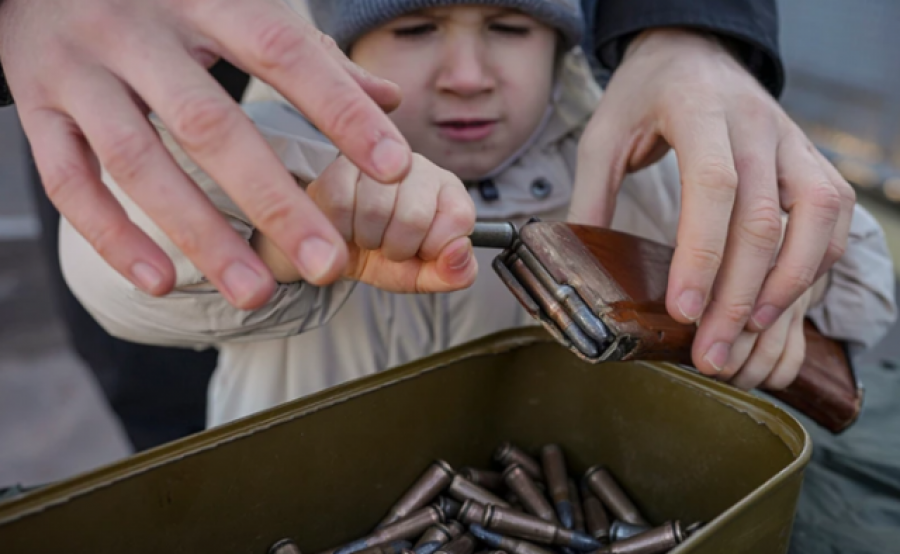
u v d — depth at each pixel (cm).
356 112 28
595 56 59
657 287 40
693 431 43
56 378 141
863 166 162
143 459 35
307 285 43
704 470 43
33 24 30
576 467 48
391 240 34
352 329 54
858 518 46
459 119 51
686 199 40
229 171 28
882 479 49
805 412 49
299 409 38
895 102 155
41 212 75
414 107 51
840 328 53
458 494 43
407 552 40
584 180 49
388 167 28
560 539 42
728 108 45
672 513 44
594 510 45
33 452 123
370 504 42
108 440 127
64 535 33
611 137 48
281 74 28
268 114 52
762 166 42
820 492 48
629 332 36
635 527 43
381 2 46
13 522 32
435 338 57
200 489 36
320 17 51
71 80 29
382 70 50
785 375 46
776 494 34
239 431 37
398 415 42
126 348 75
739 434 41
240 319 43
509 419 47
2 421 130
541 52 52
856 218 55
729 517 32
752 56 54
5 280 166
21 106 31
